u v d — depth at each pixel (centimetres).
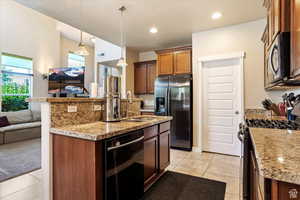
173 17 316
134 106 310
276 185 68
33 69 599
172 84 412
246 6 278
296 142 107
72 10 290
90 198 145
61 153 163
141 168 202
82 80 605
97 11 293
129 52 525
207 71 388
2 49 520
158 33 395
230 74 363
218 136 377
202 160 334
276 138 118
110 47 547
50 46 648
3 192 216
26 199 201
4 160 321
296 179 62
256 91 334
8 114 496
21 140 463
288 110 218
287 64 143
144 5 274
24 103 580
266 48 260
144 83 529
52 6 276
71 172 157
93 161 143
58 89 617
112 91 222
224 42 361
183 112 398
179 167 301
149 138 226
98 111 226
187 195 216
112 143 157
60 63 694
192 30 378
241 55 343
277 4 153
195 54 392
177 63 429
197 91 392
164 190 227
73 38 729
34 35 601
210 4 272
